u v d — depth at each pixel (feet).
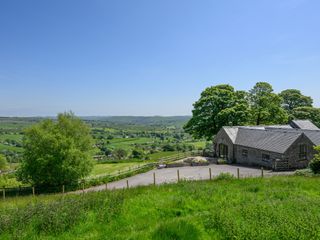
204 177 117.50
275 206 40.22
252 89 225.35
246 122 199.00
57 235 36.99
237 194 50.88
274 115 218.59
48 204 48.24
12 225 39.32
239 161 161.27
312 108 243.40
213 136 195.93
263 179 66.74
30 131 122.62
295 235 30.14
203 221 36.52
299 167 130.11
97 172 161.68
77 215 41.73
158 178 125.90
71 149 120.16
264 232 31.07
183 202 46.88
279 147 131.54
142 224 39.29
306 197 46.03
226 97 194.59
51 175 118.93
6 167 210.59
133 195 53.16
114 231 37.70
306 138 130.52
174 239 31.63
